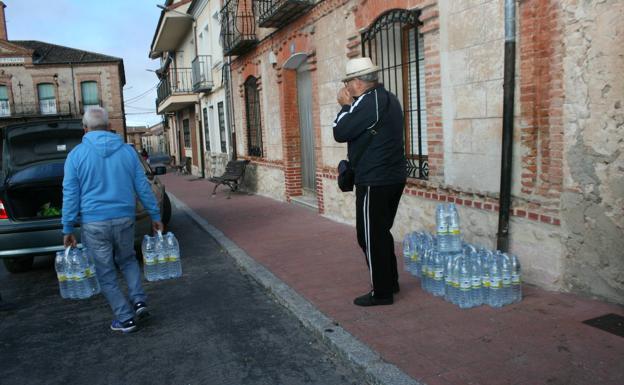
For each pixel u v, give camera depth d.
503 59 4.76
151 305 5.27
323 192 9.22
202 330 4.54
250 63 13.31
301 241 7.44
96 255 4.38
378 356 3.57
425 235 5.30
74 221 4.33
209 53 19.59
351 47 7.53
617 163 3.86
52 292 5.99
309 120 10.71
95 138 4.38
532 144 4.55
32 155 7.09
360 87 4.37
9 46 39.00
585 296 4.25
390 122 4.30
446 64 5.52
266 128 12.65
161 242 5.83
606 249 4.03
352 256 6.35
